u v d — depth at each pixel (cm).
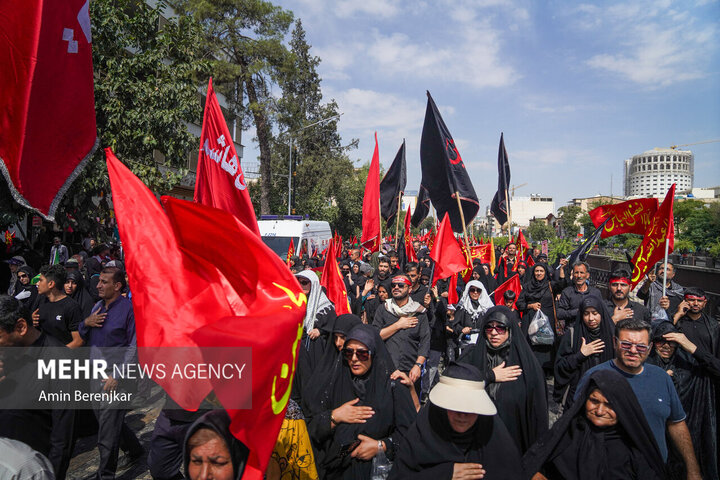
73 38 340
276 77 2403
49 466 190
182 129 1088
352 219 3966
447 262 641
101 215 1197
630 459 243
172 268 226
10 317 273
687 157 15100
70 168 340
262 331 203
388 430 289
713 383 381
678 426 287
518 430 331
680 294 592
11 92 316
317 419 288
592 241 767
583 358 396
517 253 1045
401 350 488
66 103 337
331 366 316
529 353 344
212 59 2266
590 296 421
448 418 254
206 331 192
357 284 960
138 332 219
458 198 802
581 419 254
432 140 827
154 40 1078
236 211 408
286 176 3291
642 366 296
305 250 1442
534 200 13200
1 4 312
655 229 590
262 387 198
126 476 427
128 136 1030
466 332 611
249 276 232
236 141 3212
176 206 224
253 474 193
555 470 255
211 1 2203
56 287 432
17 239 1309
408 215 1214
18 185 314
